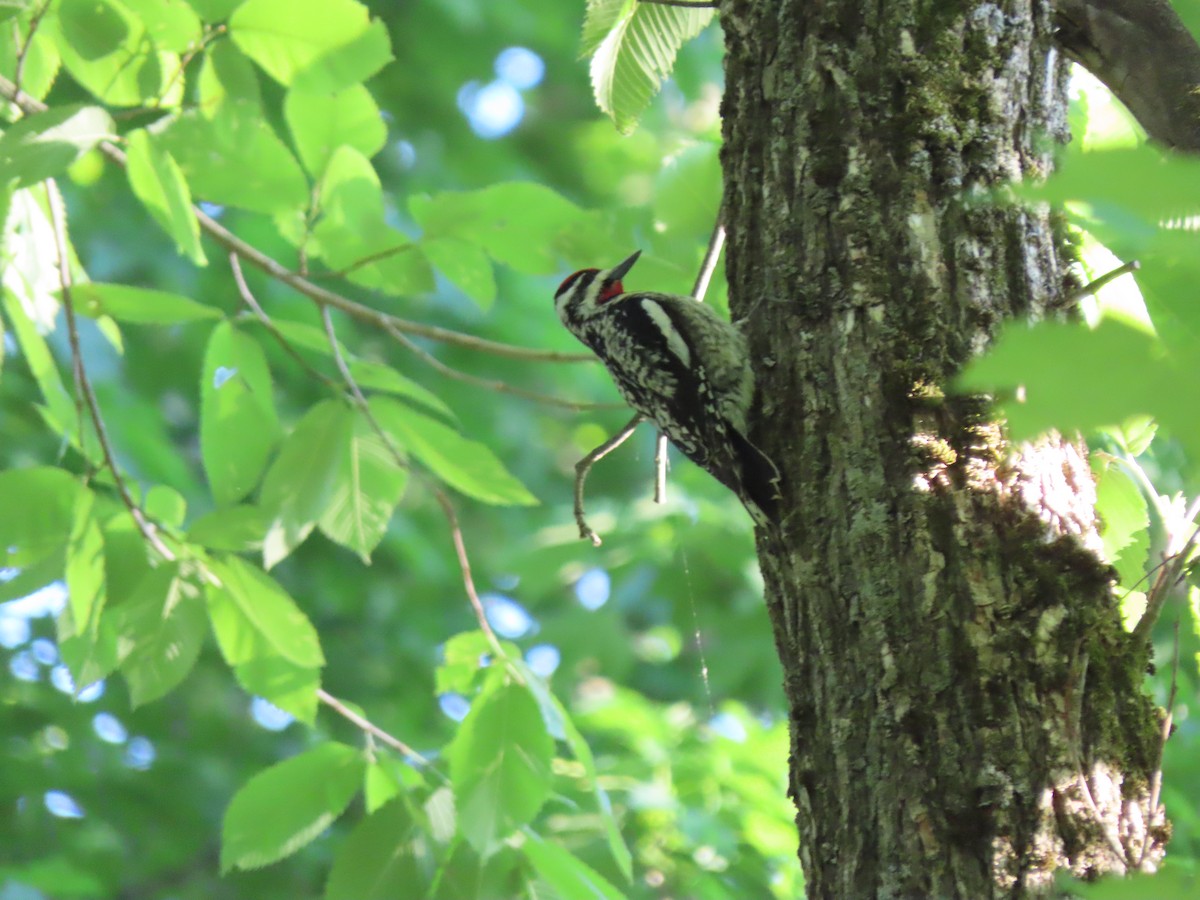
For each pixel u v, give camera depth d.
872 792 5.32
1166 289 4.07
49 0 7.54
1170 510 6.37
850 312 6.09
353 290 19.52
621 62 9.08
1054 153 2.35
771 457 6.15
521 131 22.91
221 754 16.38
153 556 7.76
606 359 9.76
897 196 6.15
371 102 7.98
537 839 7.67
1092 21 6.54
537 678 7.76
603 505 16.72
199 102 7.36
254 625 7.89
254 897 15.00
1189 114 6.35
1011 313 5.91
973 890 4.98
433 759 7.98
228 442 8.23
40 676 15.25
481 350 9.11
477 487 8.28
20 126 6.39
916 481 5.62
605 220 8.91
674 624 15.48
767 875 11.34
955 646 5.32
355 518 8.08
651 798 11.20
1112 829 5.10
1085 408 1.80
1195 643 7.15
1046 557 5.46
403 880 7.30
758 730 12.31
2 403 15.27
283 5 7.35
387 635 18.77
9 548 7.53
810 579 5.83
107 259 17.11
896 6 6.39
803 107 6.50
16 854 13.84
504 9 21.91
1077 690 5.27
